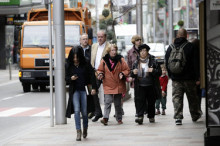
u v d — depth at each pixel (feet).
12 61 401.49
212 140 62.49
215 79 62.85
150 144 69.72
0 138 83.41
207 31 62.54
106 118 90.79
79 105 75.31
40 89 195.00
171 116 101.96
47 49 173.78
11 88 203.82
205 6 62.23
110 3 276.00
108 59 91.25
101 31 96.63
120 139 74.90
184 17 553.23
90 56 97.30
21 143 73.92
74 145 71.00
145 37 398.21
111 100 91.25
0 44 365.40
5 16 344.28
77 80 75.15
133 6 266.16
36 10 188.44
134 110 115.44
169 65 87.35
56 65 92.99
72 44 171.83
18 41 178.70
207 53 62.75
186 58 86.69
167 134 78.38
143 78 90.43
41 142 74.33
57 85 93.35
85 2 300.40
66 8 184.75
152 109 92.27
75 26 173.17
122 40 304.91
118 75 90.99
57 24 92.53
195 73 86.89
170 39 339.57
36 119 108.27
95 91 75.46
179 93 88.17
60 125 92.84
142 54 90.48
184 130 82.02
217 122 62.95
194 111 91.09
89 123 94.58
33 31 175.11
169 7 339.16
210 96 63.00
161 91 93.76
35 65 173.47
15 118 110.63
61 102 93.61
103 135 79.36
